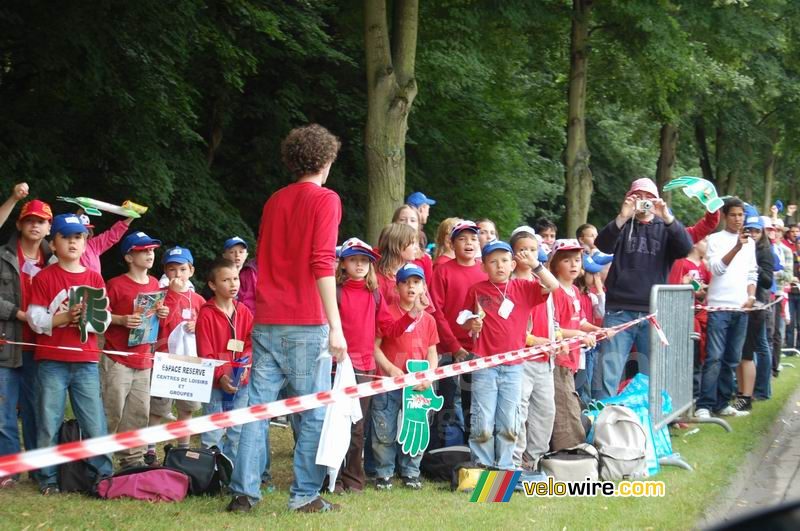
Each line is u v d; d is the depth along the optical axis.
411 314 6.10
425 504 5.50
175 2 11.23
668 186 7.86
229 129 15.57
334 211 4.92
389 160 11.25
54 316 5.65
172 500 5.39
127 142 11.74
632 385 7.21
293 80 15.84
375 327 6.14
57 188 10.99
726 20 17.56
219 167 15.48
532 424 6.39
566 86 20.58
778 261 12.40
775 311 12.62
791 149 28.38
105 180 11.85
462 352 6.67
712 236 9.32
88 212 6.63
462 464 6.07
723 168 27.47
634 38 17.75
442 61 16.55
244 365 6.17
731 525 1.27
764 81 22.44
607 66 18.92
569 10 17.47
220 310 6.44
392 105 11.30
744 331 9.33
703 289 9.71
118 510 5.11
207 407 6.44
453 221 7.23
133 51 10.86
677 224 7.62
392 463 6.14
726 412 9.45
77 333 5.70
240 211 15.58
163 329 7.00
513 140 19.75
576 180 17.78
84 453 2.96
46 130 11.26
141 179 11.92
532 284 6.23
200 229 13.34
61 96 11.12
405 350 6.13
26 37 10.46
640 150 28.33
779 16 19.52
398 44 11.55
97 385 5.79
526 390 6.30
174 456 5.57
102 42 10.65
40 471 5.62
